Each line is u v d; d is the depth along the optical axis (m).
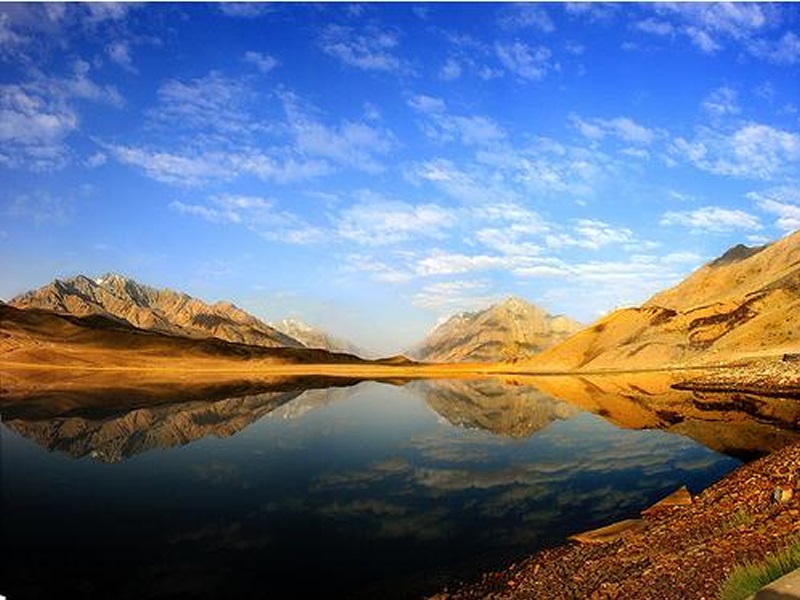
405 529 19.50
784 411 47.03
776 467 18.23
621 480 26.14
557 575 14.67
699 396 62.69
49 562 16.48
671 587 11.79
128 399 64.94
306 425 47.22
